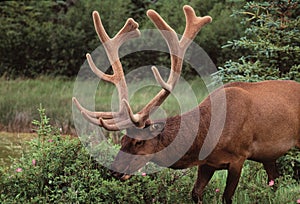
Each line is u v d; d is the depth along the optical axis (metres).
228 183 7.80
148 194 7.88
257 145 7.94
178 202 7.96
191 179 8.43
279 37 10.20
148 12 7.33
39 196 7.62
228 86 8.05
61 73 21.78
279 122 8.01
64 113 15.12
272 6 10.23
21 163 8.34
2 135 13.46
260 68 10.09
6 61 22.05
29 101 16.20
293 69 9.94
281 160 9.81
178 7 21.94
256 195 8.17
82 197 7.57
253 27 10.27
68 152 8.10
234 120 7.61
